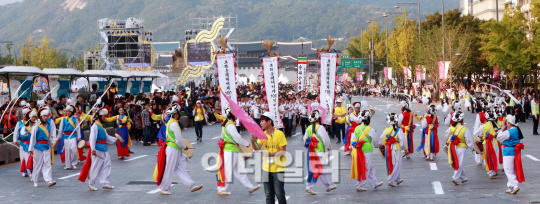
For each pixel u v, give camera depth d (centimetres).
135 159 1678
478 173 1348
